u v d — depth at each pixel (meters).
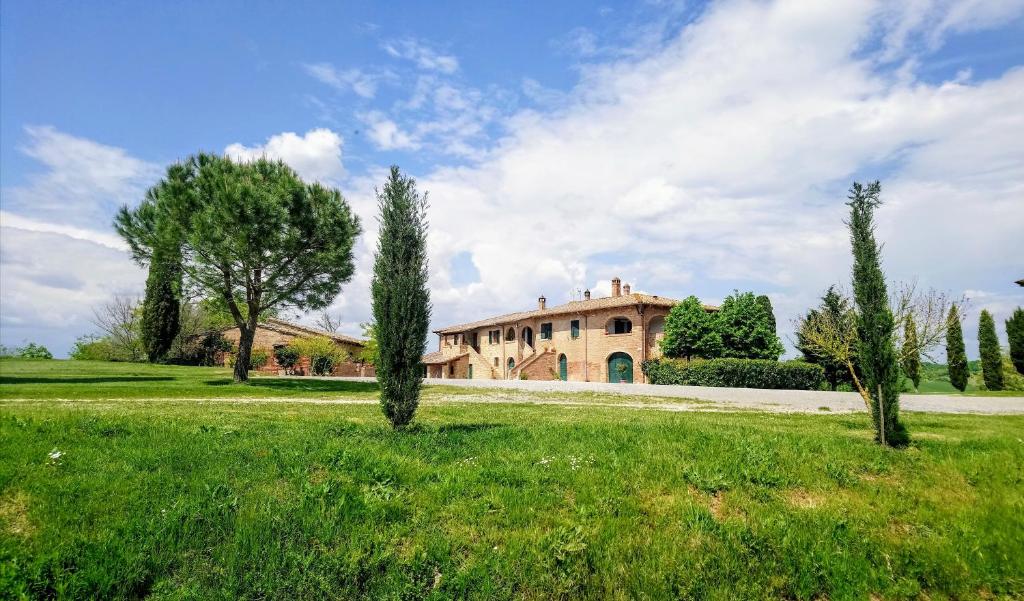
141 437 8.85
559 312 51.28
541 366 51.22
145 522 5.79
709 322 37.94
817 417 16.77
